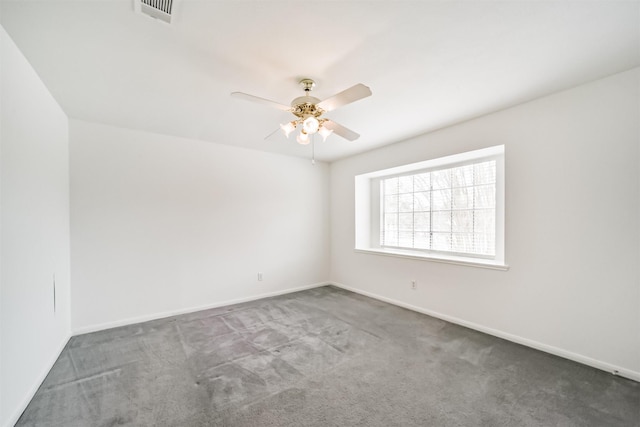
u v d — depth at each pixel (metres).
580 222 2.27
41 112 2.11
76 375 2.12
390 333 2.88
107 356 2.41
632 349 2.04
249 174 4.13
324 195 5.01
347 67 1.95
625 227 2.06
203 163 3.72
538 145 2.49
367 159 4.30
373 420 1.64
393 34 1.61
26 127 1.85
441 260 3.30
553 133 2.40
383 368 2.21
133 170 3.24
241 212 4.05
